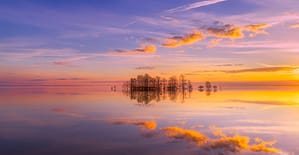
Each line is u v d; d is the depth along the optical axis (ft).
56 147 57.52
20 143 61.62
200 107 145.89
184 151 53.52
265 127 79.61
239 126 81.87
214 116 106.52
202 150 53.78
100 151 54.08
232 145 57.57
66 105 164.86
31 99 226.58
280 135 67.46
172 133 71.87
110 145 58.85
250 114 111.75
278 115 107.96
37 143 61.36
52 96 284.41
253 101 193.88
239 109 133.08
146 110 132.98
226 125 84.17
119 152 53.21
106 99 229.86
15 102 189.47
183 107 146.92
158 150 54.19
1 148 56.90
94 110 134.41
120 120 98.17
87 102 192.24
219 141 61.31
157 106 155.33
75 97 263.70
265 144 57.88
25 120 99.09
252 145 57.31
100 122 93.25
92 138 66.33
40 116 110.93
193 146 57.21
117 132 74.08
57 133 73.26
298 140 61.72
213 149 54.29
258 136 66.59
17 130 78.54
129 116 109.81
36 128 81.71
